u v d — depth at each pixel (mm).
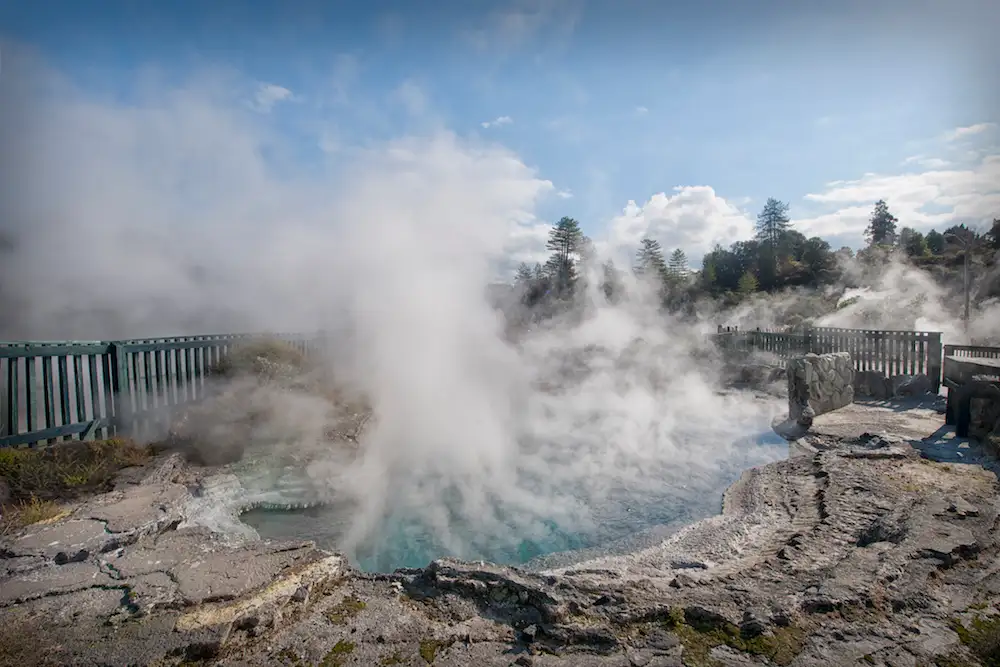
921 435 7469
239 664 2777
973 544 3957
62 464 5145
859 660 2762
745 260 64250
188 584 3393
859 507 4844
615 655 2846
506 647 2979
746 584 3584
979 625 3057
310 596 3451
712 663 2762
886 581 3492
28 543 3861
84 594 3307
